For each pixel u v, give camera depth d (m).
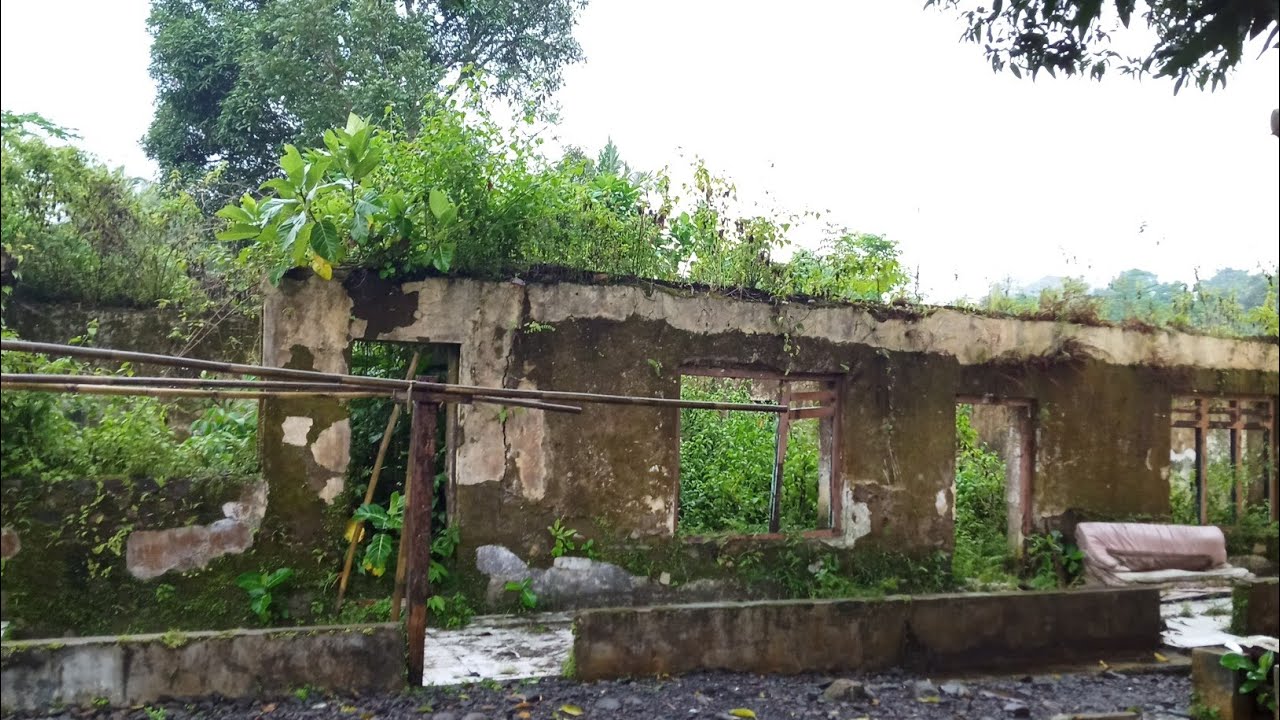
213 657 5.29
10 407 6.55
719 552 8.52
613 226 8.56
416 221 7.69
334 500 7.43
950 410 9.58
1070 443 10.16
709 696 5.84
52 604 6.47
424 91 14.27
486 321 7.92
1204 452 11.12
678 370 8.53
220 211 7.17
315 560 7.32
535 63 16.44
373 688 5.54
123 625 6.66
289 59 14.17
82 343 7.77
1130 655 7.51
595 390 8.21
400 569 6.52
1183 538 10.07
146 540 6.78
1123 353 10.48
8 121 7.67
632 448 8.30
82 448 6.81
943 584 9.32
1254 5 4.73
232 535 7.07
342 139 7.40
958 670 6.94
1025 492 10.06
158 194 9.34
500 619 7.72
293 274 7.43
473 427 7.85
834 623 6.62
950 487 9.53
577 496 8.12
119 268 8.44
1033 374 10.00
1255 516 11.23
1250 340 11.28
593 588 8.12
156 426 7.23
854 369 9.13
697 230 9.35
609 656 6.09
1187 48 5.07
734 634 6.38
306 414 7.37
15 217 7.60
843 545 8.99
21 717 4.93
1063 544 10.02
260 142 15.16
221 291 9.22
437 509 8.25
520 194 7.89
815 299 9.03
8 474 6.44
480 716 5.18
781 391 9.55
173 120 15.87
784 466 9.80
